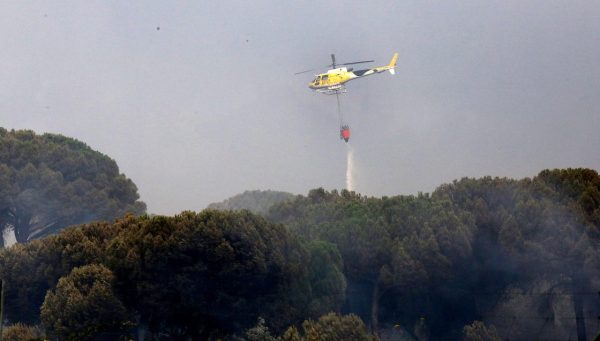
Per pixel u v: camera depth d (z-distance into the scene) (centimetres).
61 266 8438
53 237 8900
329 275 8738
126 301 7738
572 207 9538
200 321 7962
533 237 9494
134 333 7775
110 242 8094
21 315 8650
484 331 8900
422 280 9294
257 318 8000
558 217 9412
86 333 7375
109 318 7456
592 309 9200
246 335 7894
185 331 8025
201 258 7800
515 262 9469
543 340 9312
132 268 7669
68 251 8344
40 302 8644
